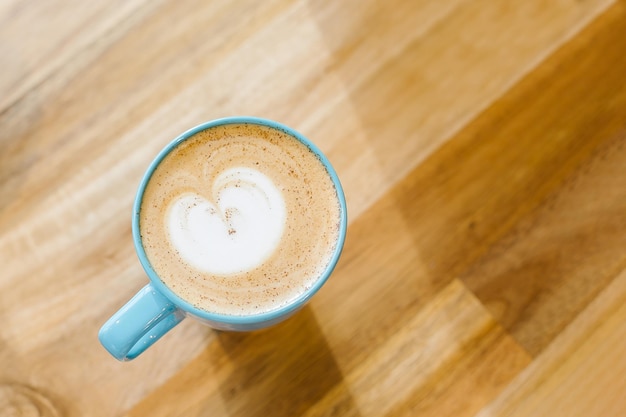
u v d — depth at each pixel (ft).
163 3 1.42
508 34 1.47
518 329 1.35
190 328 1.33
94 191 1.36
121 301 1.33
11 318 1.31
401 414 1.31
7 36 1.39
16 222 1.34
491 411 1.31
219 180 1.22
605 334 1.34
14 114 1.37
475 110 1.43
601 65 1.46
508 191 1.40
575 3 1.48
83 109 1.38
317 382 1.32
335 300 1.35
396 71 1.44
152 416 1.30
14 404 1.29
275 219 1.21
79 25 1.41
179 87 1.40
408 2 1.47
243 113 1.40
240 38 1.43
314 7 1.45
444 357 1.34
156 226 1.19
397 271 1.37
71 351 1.31
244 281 1.18
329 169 1.21
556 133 1.43
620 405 1.31
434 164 1.41
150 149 1.38
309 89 1.42
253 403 1.31
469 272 1.37
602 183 1.41
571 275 1.37
